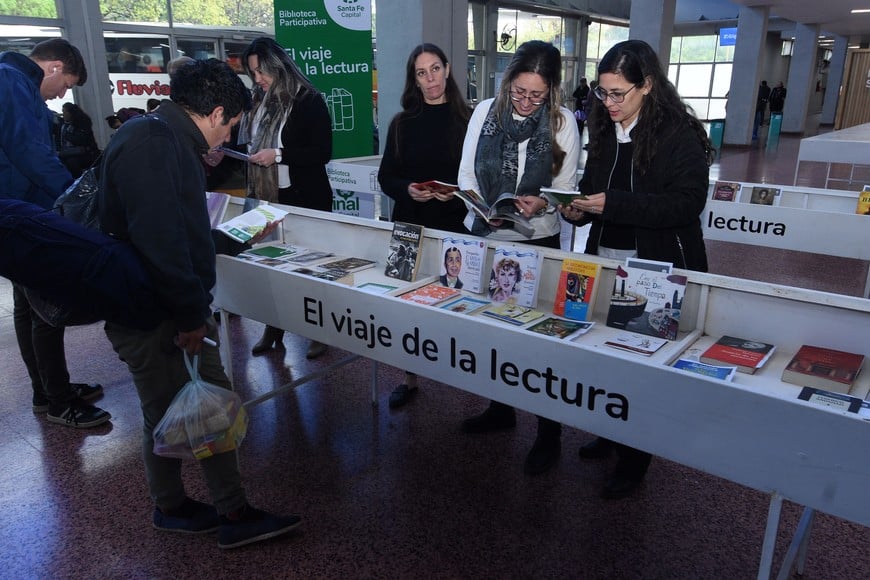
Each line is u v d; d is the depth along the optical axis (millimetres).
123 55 8219
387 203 4570
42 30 7375
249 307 2271
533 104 2031
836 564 1846
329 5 4762
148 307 1570
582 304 1764
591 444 2420
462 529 2008
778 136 16125
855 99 14984
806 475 1165
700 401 1269
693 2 19906
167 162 1514
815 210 4074
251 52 2982
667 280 1636
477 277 2014
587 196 1730
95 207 1634
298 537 1979
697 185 1754
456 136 2482
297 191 3139
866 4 13188
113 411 2791
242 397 2908
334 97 4977
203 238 1656
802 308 1538
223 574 1828
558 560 1867
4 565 1877
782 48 24766
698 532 1994
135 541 1978
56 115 6578
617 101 1774
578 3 16562
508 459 2408
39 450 2492
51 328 2541
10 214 1542
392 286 2078
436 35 5934
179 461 1935
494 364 1614
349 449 2480
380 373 3172
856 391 1343
